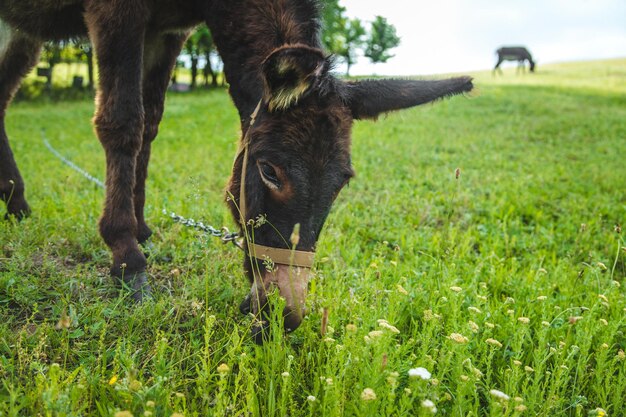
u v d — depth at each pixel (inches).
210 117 232.4
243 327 38.0
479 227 75.1
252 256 36.5
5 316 39.7
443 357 33.4
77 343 35.0
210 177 98.0
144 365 33.3
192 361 35.3
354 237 65.1
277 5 43.4
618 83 422.9
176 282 47.7
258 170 36.0
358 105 38.2
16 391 28.4
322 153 34.5
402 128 187.6
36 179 89.1
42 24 53.1
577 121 220.1
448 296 44.3
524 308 45.9
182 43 56.4
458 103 279.3
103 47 45.6
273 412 29.5
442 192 94.6
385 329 31.0
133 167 47.4
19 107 279.3
